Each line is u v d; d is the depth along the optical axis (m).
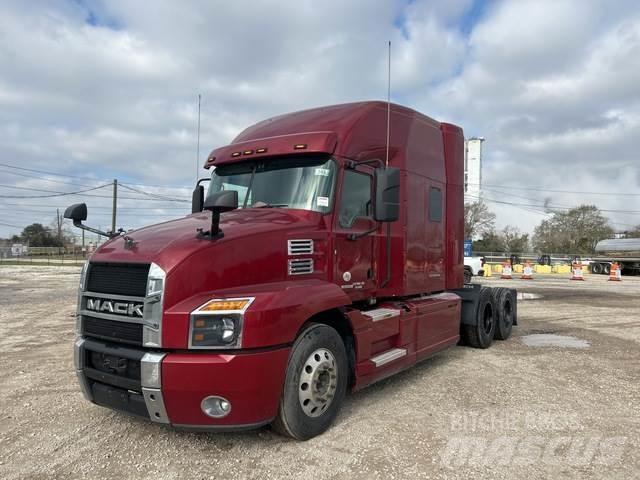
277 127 5.98
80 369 4.34
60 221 89.12
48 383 6.13
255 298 3.97
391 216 5.07
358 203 5.54
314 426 4.39
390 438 4.43
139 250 4.12
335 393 4.61
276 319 3.97
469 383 6.29
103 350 4.13
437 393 5.84
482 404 5.43
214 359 3.74
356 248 5.44
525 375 6.71
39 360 7.41
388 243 6.00
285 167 5.41
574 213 77.81
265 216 4.85
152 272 3.85
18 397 5.57
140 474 3.74
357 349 4.97
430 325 6.73
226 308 3.83
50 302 15.10
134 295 3.98
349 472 3.78
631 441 4.43
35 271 32.84
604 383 6.33
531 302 16.55
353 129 5.53
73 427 4.65
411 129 6.72
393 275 6.16
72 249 73.44
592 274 41.72
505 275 31.66
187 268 3.90
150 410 3.85
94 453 4.10
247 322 3.82
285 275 4.56
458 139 8.07
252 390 3.83
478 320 8.34
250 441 4.34
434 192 7.29
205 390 3.73
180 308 3.81
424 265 6.93
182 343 3.78
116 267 4.16
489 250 74.56
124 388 4.05
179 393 3.74
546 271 41.66
